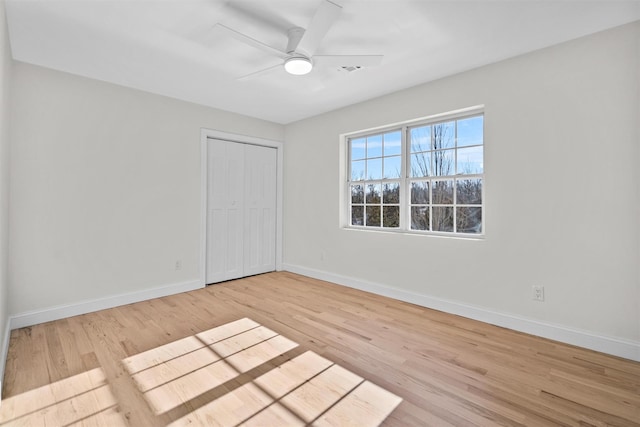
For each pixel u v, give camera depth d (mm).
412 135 3607
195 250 3988
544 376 2020
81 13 2125
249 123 4559
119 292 3375
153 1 2006
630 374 2037
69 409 1707
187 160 3904
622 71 2262
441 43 2525
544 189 2598
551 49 2557
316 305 3387
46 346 2412
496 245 2865
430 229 3463
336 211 4266
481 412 1682
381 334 2654
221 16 2180
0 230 2012
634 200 2227
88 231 3168
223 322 2910
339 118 4199
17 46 2537
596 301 2377
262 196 4789
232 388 1897
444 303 3197
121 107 3375
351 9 2094
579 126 2434
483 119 2986
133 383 1944
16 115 2756
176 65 2908
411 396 1821
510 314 2787
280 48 2596
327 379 1992
